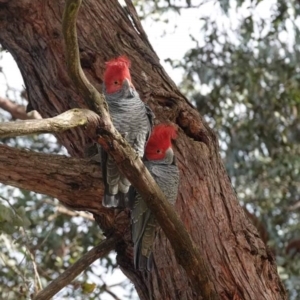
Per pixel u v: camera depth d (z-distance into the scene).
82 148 9.30
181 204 8.70
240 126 16.38
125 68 7.71
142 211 7.62
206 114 16.34
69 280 8.48
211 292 7.53
